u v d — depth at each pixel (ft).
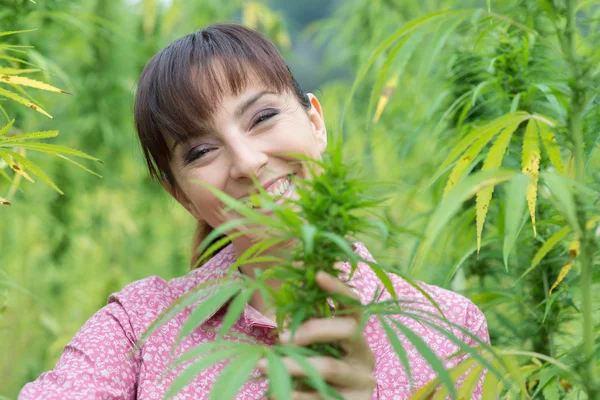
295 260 2.54
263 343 4.11
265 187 3.80
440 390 3.11
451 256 5.73
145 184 11.80
